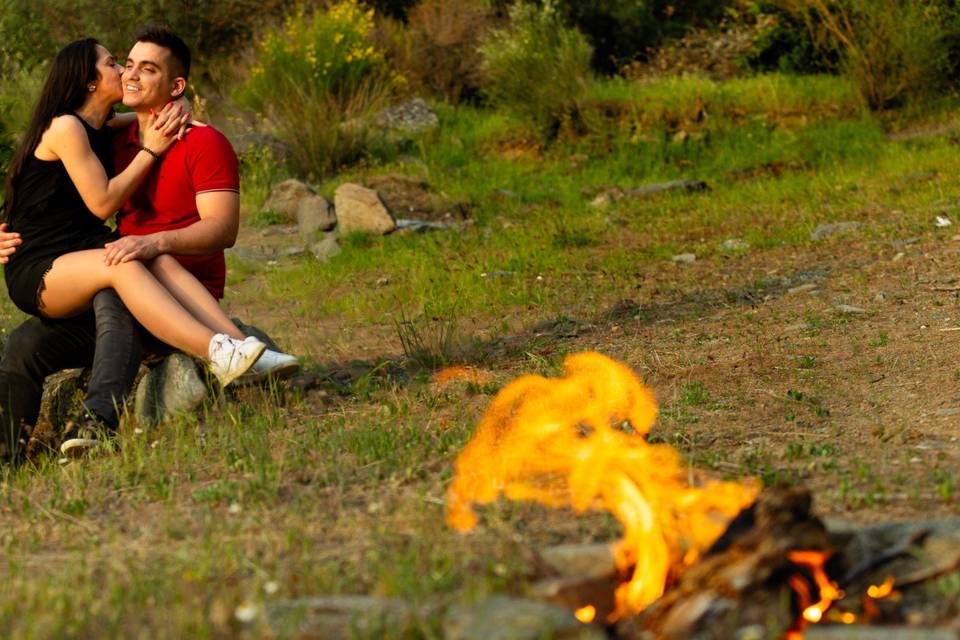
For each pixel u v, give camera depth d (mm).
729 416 5199
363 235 11766
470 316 8562
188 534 3920
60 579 3457
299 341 8023
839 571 3174
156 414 5633
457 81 18609
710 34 20578
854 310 7344
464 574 3301
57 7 16750
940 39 15945
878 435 4777
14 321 8383
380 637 2877
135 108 5785
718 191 13352
